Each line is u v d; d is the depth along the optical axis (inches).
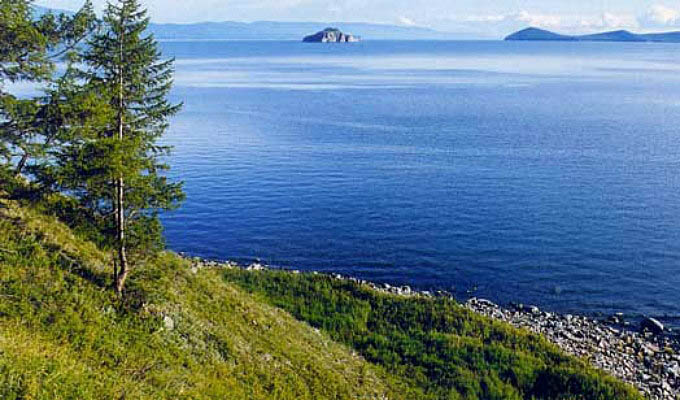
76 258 858.1
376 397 947.3
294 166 3002.0
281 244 1999.3
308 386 885.8
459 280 1742.1
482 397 1011.9
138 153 765.3
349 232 2108.8
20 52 689.6
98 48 724.7
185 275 1037.8
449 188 2632.9
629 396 1007.0
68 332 695.7
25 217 864.9
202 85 7091.5
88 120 707.4
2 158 703.1
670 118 4628.4
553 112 4985.2
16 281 732.0
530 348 1197.1
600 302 1596.9
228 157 3184.1
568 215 2274.9
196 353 812.0
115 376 649.6
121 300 813.9
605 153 3344.0
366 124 4325.8
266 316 1087.0
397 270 1811.0
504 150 3432.6
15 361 560.7
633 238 2037.4
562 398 1000.2
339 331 1214.3
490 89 6924.2
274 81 7746.1
